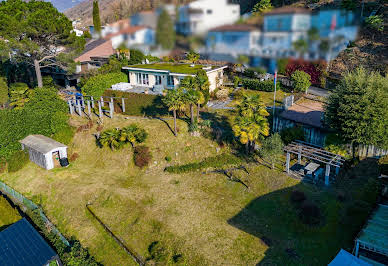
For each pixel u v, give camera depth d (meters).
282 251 19.20
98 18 52.28
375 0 47.53
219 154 29.08
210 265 19.02
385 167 22.75
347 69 37.19
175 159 29.67
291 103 31.97
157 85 40.16
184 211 23.58
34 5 38.94
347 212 20.91
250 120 25.89
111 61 46.47
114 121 36.03
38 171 32.41
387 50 37.78
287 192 23.64
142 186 27.22
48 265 20.67
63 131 36.66
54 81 53.59
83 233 23.84
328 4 43.75
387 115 21.47
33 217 26.05
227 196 24.70
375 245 16.27
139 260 20.47
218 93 38.41
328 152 24.45
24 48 37.38
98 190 27.50
